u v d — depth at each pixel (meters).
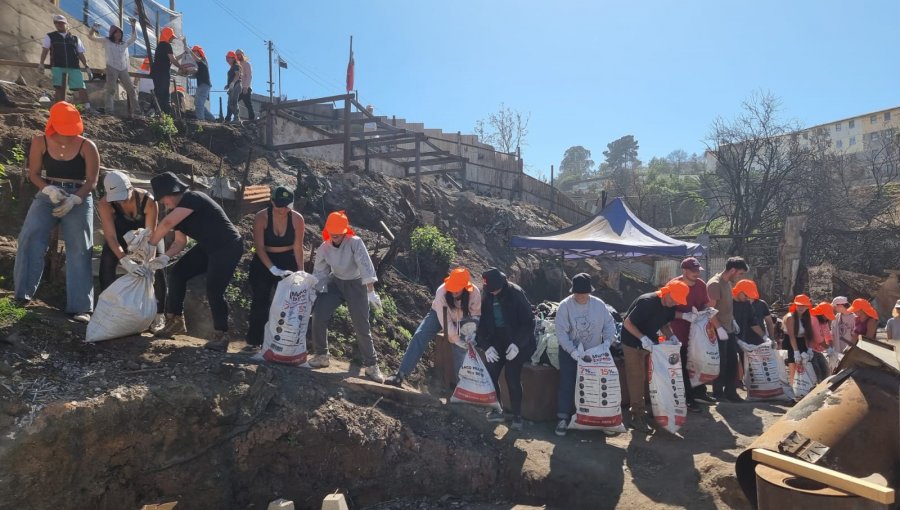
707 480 4.57
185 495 4.20
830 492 2.95
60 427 3.76
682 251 11.16
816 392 3.62
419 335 5.90
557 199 23.81
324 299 5.80
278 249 5.51
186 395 4.34
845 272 18.55
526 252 15.30
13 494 3.54
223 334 5.21
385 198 11.63
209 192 8.12
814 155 25.39
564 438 5.57
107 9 17.03
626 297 17.50
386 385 5.49
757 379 7.04
